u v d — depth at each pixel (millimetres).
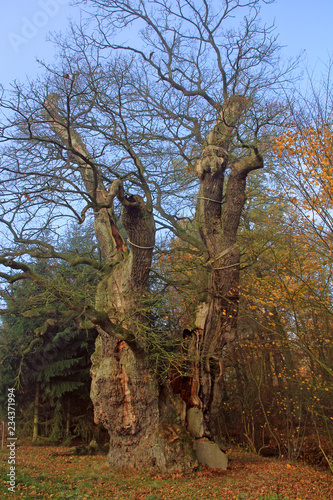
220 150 13344
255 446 17750
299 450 14289
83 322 12680
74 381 19188
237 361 17625
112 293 12352
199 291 13242
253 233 15523
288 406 14820
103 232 13695
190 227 16875
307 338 12250
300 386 12906
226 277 13000
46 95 11445
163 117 14914
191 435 12609
